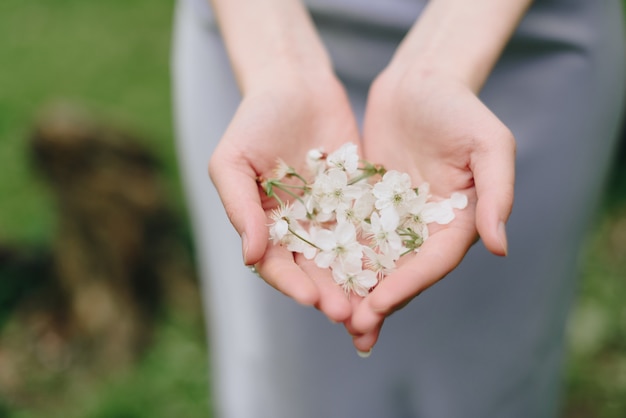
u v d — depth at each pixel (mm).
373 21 666
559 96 675
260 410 780
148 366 1054
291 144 591
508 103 679
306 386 757
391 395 766
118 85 1759
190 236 1229
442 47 595
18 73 1833
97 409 990
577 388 992
